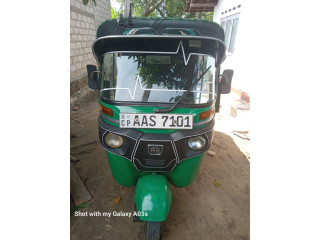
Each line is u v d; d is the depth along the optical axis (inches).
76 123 185.8
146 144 71.6
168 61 77.1
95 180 116.7
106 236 85.5
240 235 87.8
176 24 104.1
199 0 379.2
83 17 259.6
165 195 70.6
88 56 278.4
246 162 139.1
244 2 244.5
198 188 113.9
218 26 103.4
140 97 74.0
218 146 157.4
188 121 70.8
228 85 93.2
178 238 85.0
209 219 94.7
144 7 380.2
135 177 83.4
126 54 78.0
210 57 79.8
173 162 75.3
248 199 107.8
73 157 134.0
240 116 210.8
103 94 78.7
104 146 79.3
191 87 72.5
